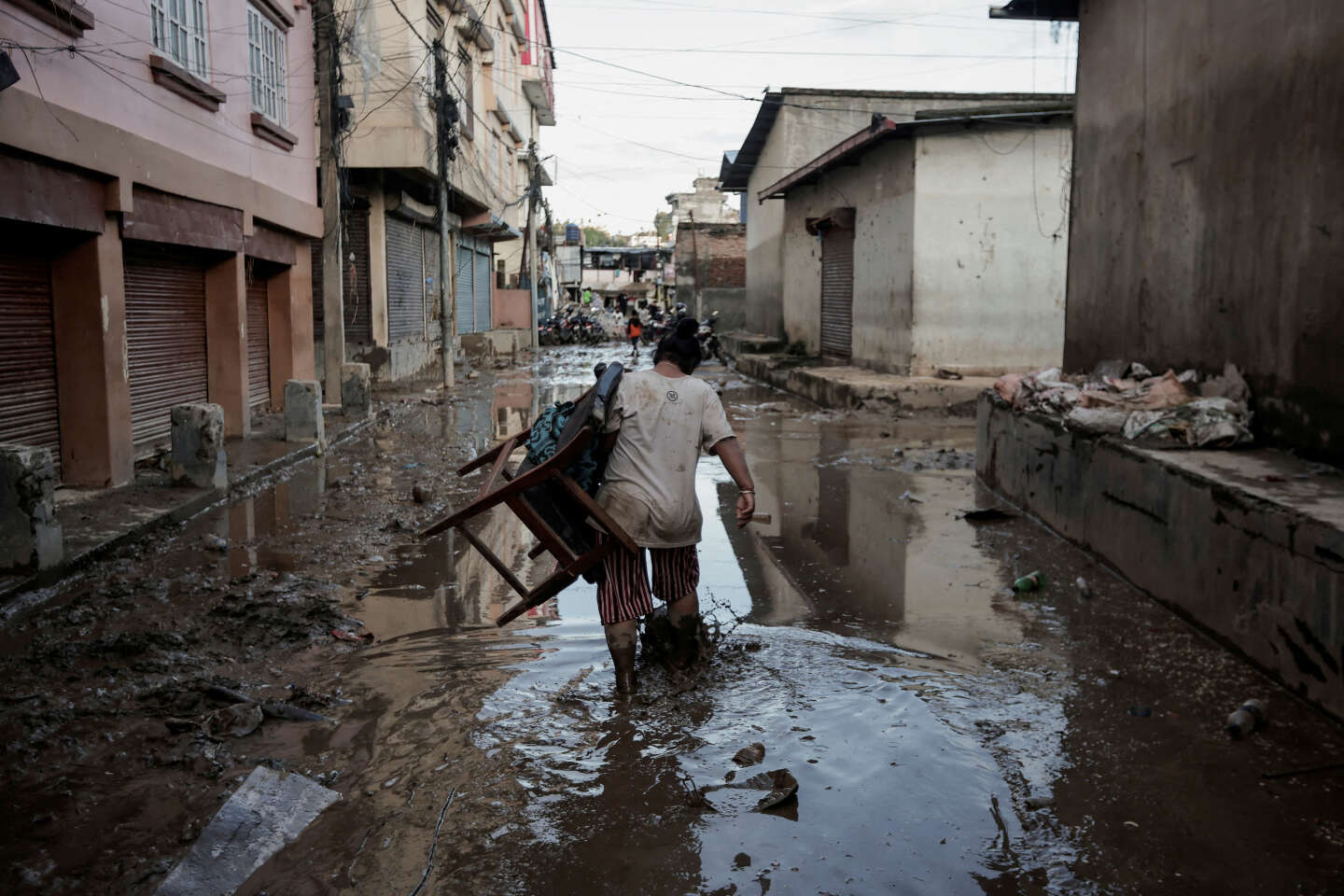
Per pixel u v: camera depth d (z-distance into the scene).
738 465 4.12
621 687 3.99
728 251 39.72
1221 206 6.43
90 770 3.31
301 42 12.99
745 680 4.15
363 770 3.32
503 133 28.00
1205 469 5.08
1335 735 3.65
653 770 3.33
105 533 6.25
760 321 27.83
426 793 3.16
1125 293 7.97
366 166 16.77
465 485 8.78
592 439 3.81
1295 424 5.55
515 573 5.92
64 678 4.13
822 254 20.09
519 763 3.37
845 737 3.60
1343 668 3.70
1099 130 8.48
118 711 3.80
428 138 17.30
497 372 23.30
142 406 9.40
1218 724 3.75
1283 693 4.04
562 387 19.33
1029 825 2.99
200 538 6.71
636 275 67.44
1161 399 6.55
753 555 6.39
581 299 61.12
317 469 9.65
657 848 2.83
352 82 16.61
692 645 4.21
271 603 5.16
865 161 16.75
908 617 5.09
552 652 4.49
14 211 6.32
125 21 7.84
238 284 10.73
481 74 23.72
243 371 10.88
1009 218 14.52
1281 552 4.12
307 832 2.92
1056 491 6.96
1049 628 4.91
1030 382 8.02
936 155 14.38
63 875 2.68
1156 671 4.31
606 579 4.07
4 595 4.95
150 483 7.96
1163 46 7.25
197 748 3.46
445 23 18.83
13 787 3.19
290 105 12.55
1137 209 7.73
